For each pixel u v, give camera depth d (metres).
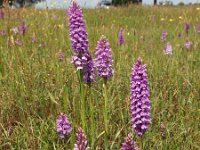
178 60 0.78
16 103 0.57
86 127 0.43
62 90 0.57
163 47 0.90
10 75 0.62
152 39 1.01
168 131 0.48
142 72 0.36
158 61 0.74
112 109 0.53
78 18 0.40
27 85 0.60
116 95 0.59
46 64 0.67
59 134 0.41
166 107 0.55
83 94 0.42
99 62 0.41
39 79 0.62
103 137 0.48
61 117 0.41
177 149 0.46
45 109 0.56
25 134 0.48
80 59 0.41
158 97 0.56
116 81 0.61
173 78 0.66
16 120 0.54
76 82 0.60
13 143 0.48
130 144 0.32
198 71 0.69
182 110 0.55
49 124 0.50
